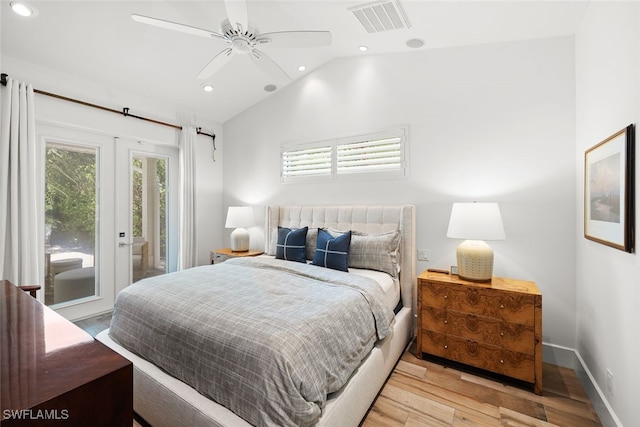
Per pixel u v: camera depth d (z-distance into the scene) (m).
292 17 2.64
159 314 1.74
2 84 2.57
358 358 1.71
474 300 2.24
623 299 1.58
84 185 3.27
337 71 3.53
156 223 3.96
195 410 1.38
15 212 2.60
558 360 2.42
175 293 1.91
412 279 2.93
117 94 3.41
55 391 0.59
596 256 1.95
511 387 2.11
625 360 1.54
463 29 2.52
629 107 1.52
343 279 2.28
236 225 3.93
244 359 1.33
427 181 2.97
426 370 2.31
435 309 2.40
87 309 3.27
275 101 4.08
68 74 3.01
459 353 2.30
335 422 1.42
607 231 1.73
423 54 2.99
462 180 2.81
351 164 3.43
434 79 2.94
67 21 2.43
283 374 1.24
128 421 0.70
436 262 2.93
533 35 2.47
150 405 1.61
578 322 2.31
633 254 1.47
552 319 2.45
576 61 2.33
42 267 2.95
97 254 3.37
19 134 2.63
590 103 2.04
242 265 2.84
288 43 2.15
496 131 2.66
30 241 2.71
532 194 2.52
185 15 2.58
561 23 2.27
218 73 3.47
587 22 2.10
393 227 2.98
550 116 2.45
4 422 0.52
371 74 3.30
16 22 2.35
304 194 3.82
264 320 1.50
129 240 3.65
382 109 3.23
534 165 2.51
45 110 2.86
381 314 2.04
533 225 2.51
